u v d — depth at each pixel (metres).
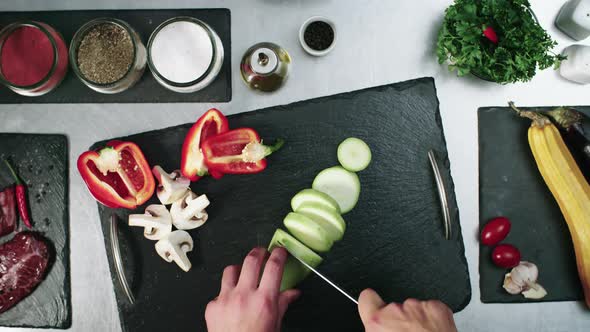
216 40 1.07
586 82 1.14
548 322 1.13
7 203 1.10
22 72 1.06
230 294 0.92
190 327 1.12
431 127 1.14
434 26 1.16
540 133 1.06
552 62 1.02
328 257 1.12
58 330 1.13
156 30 1.05
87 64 1.07
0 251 1.08
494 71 1.03
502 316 1.13
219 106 1.13
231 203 1.12
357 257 1.12
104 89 1.06
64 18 1.13
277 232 1.07
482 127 1.15
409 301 0.86
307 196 1.08
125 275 1.11
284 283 1.07
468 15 1.01
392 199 1.13
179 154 1.12
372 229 1.12
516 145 1.15
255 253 0.95
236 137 1.07
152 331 1.11
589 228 1.06
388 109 1.14
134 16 1.13
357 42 1.15
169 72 1.05
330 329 1.11
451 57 1.07
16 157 1.13
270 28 1.15
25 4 1.13
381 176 1.13
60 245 1.12
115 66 1.07
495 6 1.00
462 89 1.16
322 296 1.11
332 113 1.13
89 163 1.05
